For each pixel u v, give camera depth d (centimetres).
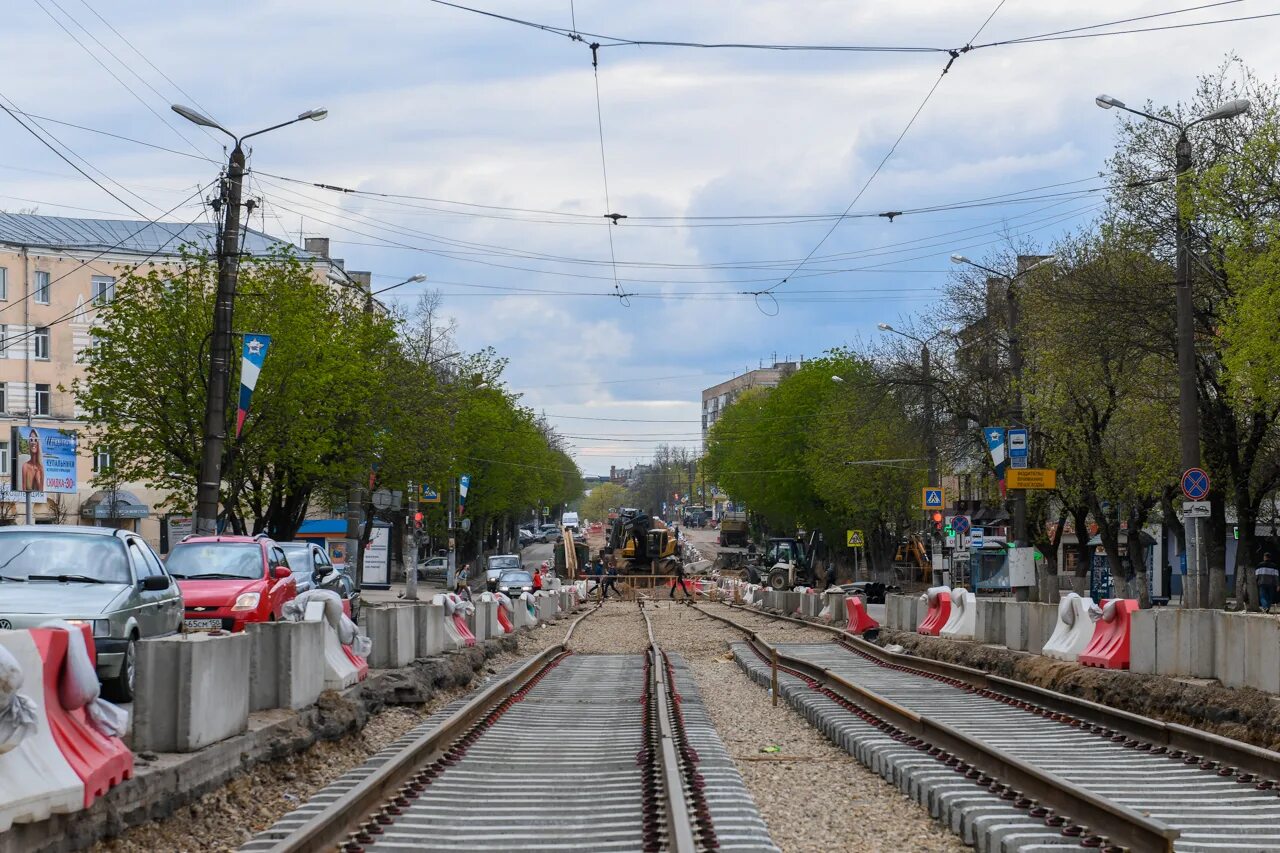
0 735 766
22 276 6606
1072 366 3903
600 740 1520
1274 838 929
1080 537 5012
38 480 3409
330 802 1059
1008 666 2238
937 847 959
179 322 3891
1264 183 3062
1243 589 3834
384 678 1848
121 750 921
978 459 5322
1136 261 3656
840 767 1358
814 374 8125
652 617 5100
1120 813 877
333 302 4706
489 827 978
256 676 1376
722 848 880
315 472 4206
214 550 2058
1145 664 1850
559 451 14662
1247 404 3256
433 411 5388
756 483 8994
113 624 1380
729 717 1862
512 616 3791
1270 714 1401
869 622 3528
